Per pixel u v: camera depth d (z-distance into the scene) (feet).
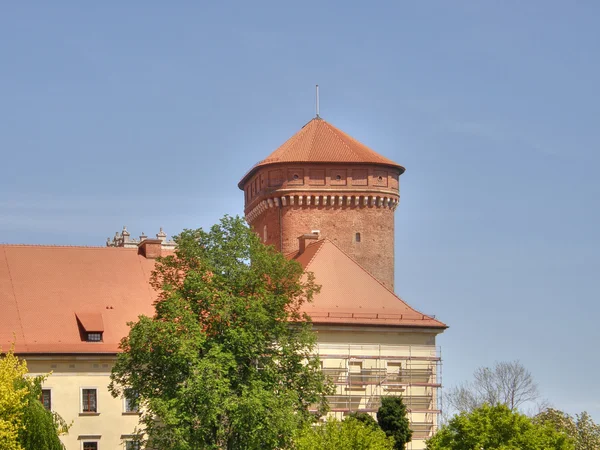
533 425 404.57
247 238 415.44
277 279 414.41
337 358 485.15
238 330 394.11
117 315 476.54
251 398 376.68
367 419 423.23
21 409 337.52
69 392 452.76
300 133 610.65
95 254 503.20
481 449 395.55
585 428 533.96
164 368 398.01
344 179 591.37
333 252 518.78
